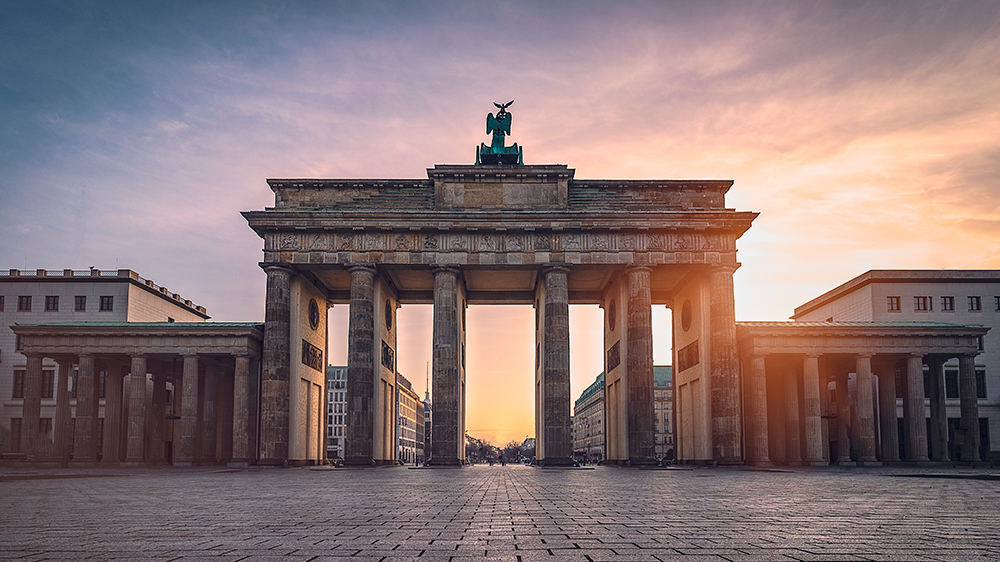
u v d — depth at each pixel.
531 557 10.77
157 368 92.50
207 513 19.08
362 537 13.39
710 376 78.06
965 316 101.81
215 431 86.06
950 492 28.50
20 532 14.46
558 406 74.75
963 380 83.75
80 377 80.81
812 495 26.64
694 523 15.84
